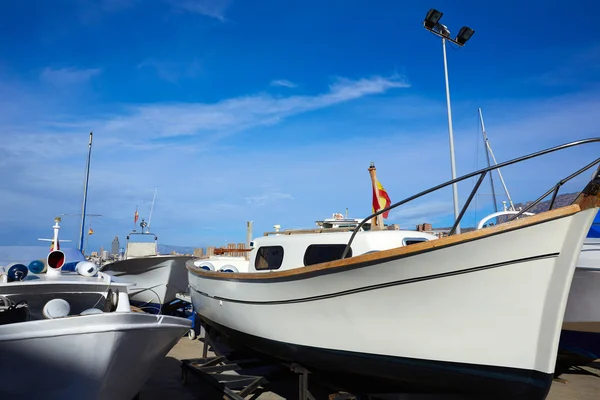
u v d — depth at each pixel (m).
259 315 4.89
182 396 5.44
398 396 4.09
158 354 4.05
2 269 4.91
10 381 3.21
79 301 4.54
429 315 3.52
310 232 5.98
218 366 5.77
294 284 4.30
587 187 4.17
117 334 3.39
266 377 5.56
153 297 9.41
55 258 4.89
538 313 3.12
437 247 3.35
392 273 3.59
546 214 3.04
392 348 3.77
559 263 3.04
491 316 3.29
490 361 3.33
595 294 5.82
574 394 5.90
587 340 7.13
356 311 3.89
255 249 5.89
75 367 3.32
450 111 9.73
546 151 3.45
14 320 4.09
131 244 11.22
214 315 6.09
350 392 4.50
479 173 3.62
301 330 4.39
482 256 3.24
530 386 3.19
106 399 3.63
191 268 6.86
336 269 3.89
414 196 3.84
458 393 3.62
